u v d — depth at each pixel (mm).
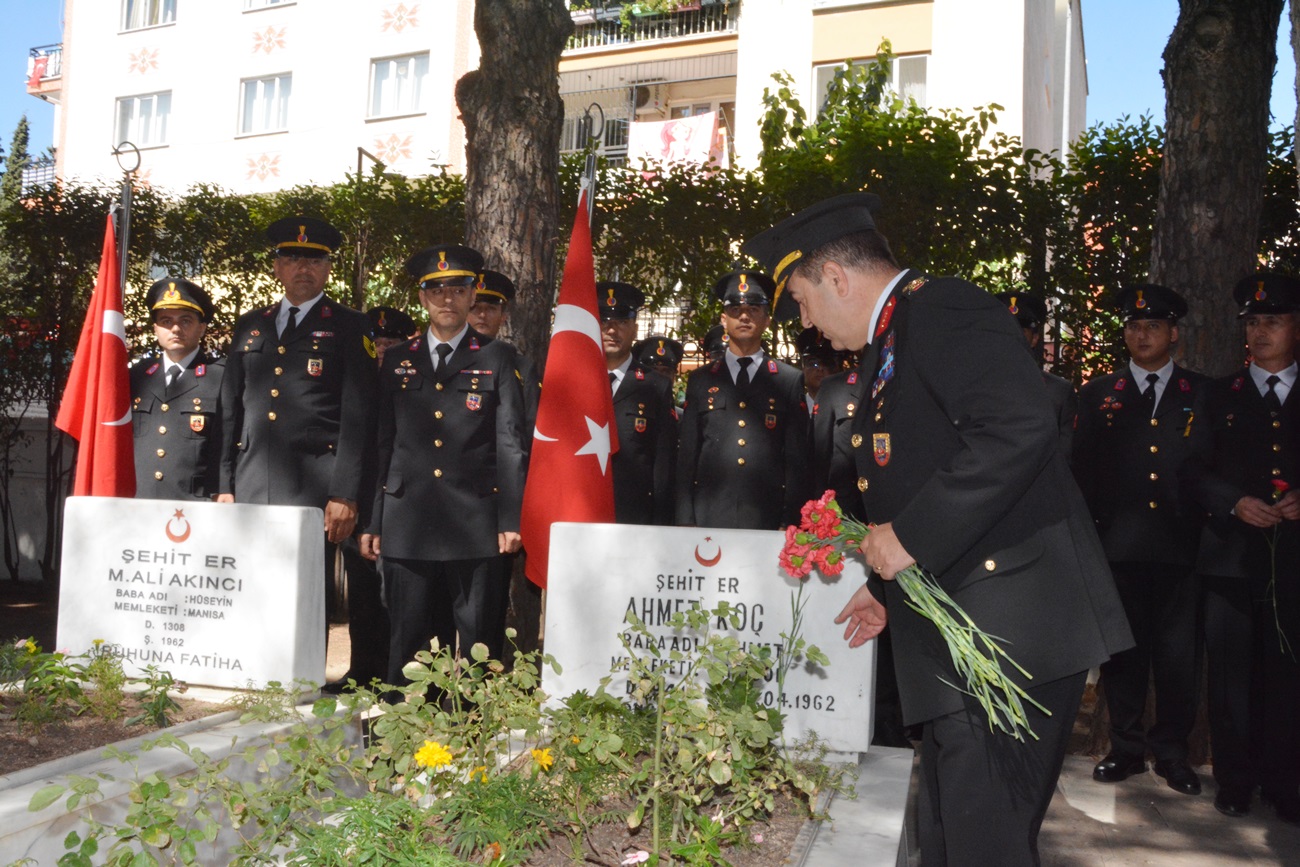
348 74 20375
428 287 5000
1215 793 5367
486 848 2621
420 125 19891
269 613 3805
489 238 6797
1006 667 2434
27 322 10133
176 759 3064
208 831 2641
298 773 2865
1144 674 5461
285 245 5234
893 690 5664
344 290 9633
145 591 3934
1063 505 2551
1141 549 5297
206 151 21562
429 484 4898
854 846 2779
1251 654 5066
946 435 2488
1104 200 7414
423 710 3068
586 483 4824
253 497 5164
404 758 2896
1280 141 7215
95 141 22562
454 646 5570
